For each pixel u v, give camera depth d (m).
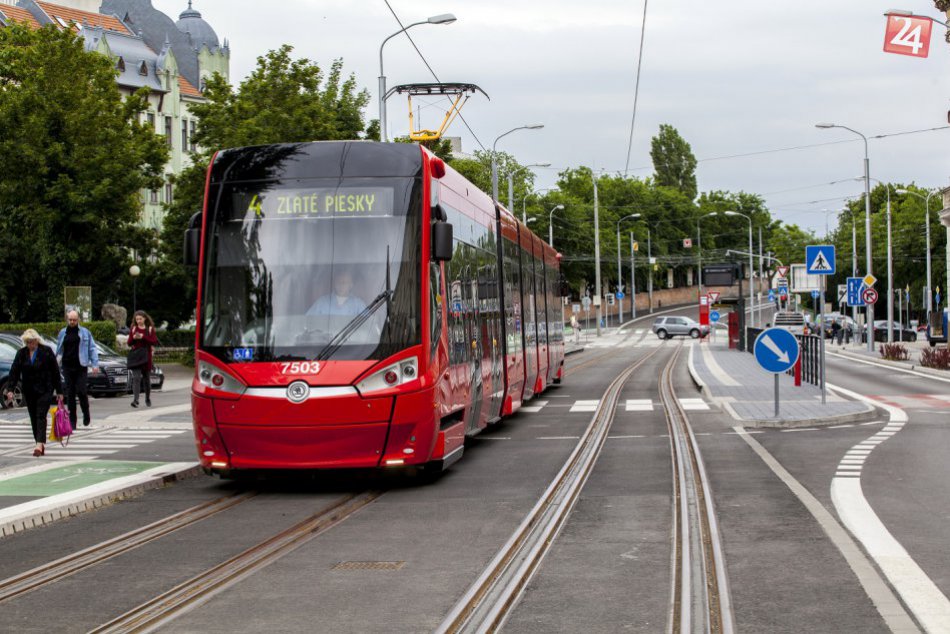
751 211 175.00
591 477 13.91
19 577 8.75
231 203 13.53
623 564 8.70
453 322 14.69
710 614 7.12
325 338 12.86
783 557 8.80
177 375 45.69
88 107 44.38
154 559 9.36
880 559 8.66
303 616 7.27
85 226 45.97
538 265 27.72
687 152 168.88
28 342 17.19
